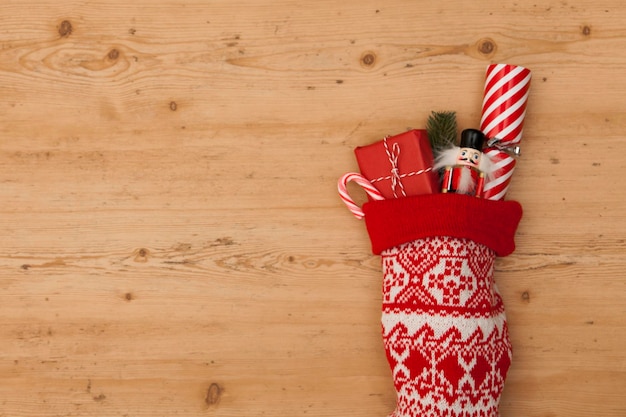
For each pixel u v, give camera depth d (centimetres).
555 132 135
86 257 139
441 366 117
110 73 141
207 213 139
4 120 141
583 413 132
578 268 133
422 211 118
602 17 136
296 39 140
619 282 133
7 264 140
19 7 142
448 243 118
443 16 138
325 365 136
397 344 121
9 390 138
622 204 133
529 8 137
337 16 139
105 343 138
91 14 142
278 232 138
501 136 126
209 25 141
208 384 137
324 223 138
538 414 132
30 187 140
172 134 140
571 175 134
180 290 138
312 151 138
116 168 140
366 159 127
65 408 137
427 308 118
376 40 138
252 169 139
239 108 140
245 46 140
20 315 139
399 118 137
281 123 139
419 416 118
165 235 139
